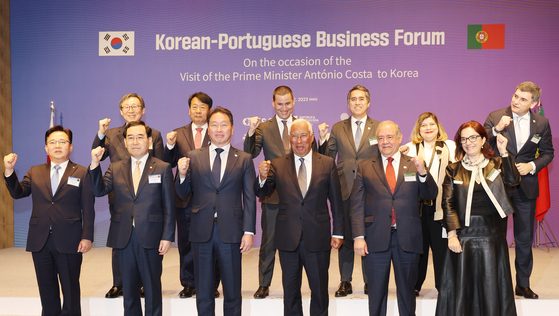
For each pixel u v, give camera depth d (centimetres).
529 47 527
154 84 559
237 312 289
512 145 342
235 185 295
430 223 336
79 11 560
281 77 550
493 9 528
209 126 299
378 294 284
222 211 289
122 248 287
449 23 533
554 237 511
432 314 328
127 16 558
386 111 541
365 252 286
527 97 332
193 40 556
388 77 540
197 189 295
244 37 553
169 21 557
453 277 289
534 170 330
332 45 545
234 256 290
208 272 290
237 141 555
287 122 375
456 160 299
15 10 563
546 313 320
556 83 524
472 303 280
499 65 530
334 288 364
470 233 280
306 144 289
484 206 279
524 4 525
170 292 355
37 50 564
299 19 548
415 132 352
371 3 540
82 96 561
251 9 552
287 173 297
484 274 276
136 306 293
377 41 541
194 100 362
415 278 285
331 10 545
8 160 292
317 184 292
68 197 303
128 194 293
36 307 344
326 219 294
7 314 345
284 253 290
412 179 286
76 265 303
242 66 554
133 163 303
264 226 353
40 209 301
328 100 546
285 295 291
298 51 548
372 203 290
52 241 298
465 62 533
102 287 371
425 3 535
